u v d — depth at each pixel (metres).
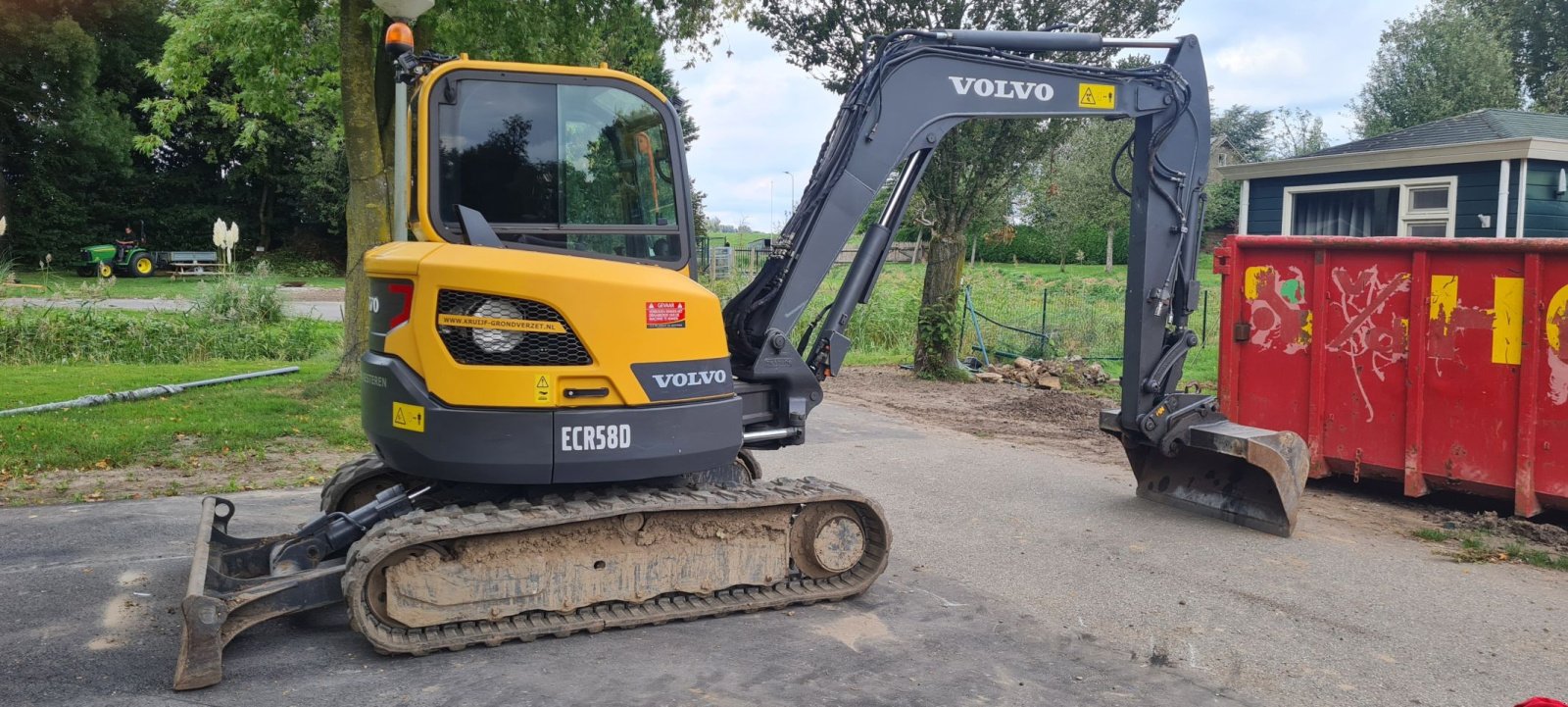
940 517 7.05
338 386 11.66
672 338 4.75
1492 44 33.25
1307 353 7.96
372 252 4.91
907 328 19.16
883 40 6.48
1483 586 5.62
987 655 4.51
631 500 4.72
